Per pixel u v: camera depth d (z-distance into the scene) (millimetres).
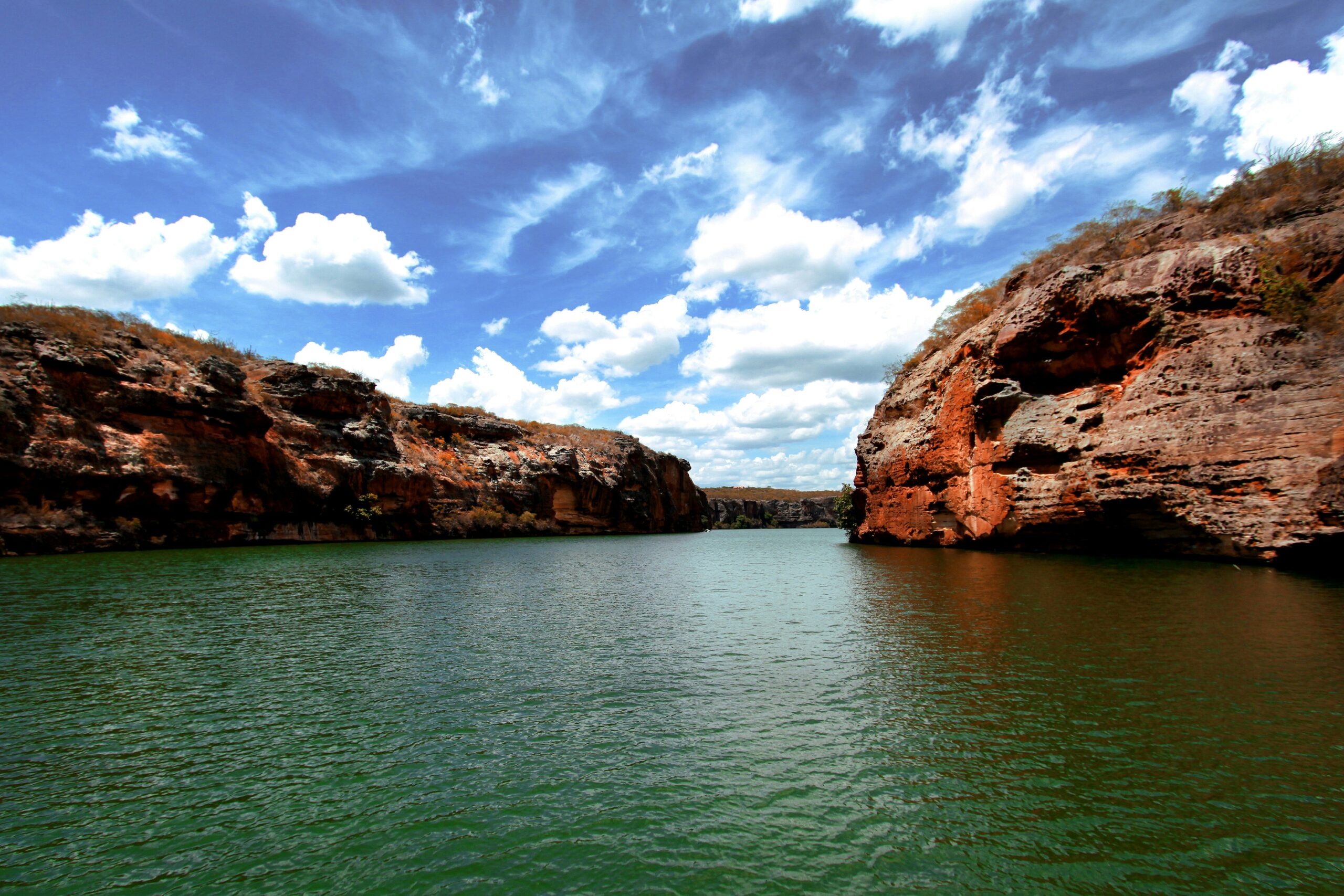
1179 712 8672
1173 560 25188
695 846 5965
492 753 8062
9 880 5531
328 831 6316
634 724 8969
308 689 10633
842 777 7254
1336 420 20109
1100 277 29922
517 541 64938
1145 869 5441
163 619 16531
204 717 9328
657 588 24531
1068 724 8438
